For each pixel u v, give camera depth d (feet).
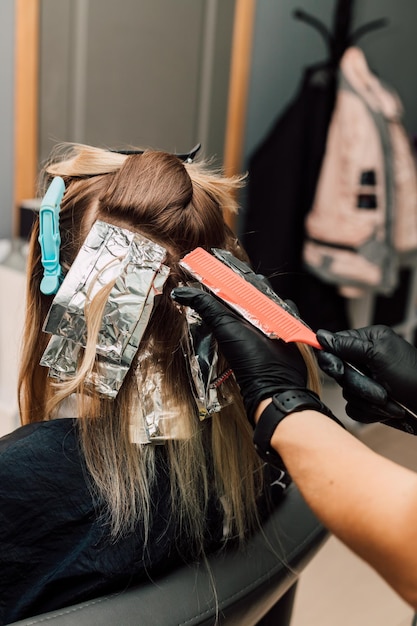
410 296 8.97
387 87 7.23
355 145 6.65
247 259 2.45
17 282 4.92
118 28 6.04
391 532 1.43
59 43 5.68
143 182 2.20
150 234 2.16
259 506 2.42
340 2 6.91
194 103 6.92
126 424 2.09
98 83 6.06
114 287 2.04
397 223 7.18
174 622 1.98
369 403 1.85
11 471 2.03
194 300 1.88
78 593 2.00
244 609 2.15
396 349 1.82
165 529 2.09
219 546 2.25
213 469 2.22
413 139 8.70
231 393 2.16
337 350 1.82
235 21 6.91
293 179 6.96
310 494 1.57
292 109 6.93
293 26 7.55
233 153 7.39
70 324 2.05
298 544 2.38
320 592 5.31
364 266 6.83
